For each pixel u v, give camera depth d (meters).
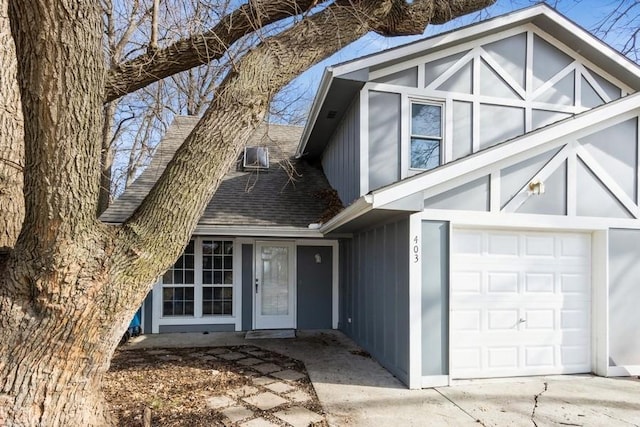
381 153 6.98
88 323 2.99
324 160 10.34
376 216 5.47
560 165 5.62
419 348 5.03
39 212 2.82
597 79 7.96
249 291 8.88
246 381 5.16
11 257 2.96
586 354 5.80
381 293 6.12
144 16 5.35
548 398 4.70
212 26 4.90
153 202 3.21
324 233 7.73
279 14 4.52
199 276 8.73
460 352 5.42
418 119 7.21
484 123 7.41
